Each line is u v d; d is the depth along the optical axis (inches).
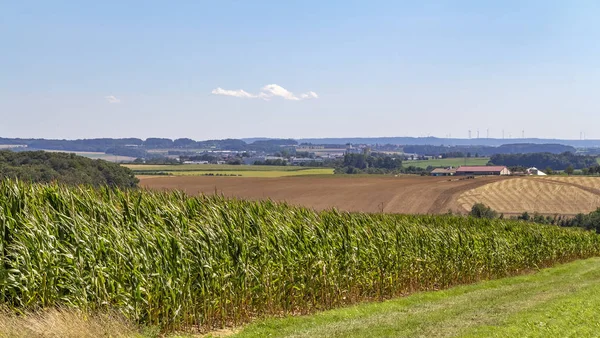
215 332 542.9
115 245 498.9
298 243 679.7
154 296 506.0
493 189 3331.7
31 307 454.3
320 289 686.5
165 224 585.0
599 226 2573.8
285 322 580.4
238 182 3474.4
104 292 482.0
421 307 694.5
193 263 545.0
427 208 2883.9
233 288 576.4
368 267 781.9
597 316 555.8
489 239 1111.6
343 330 526.3
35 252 469.1
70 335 409.1
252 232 641.6
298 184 3506.4
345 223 801.6
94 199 567.2
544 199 3120.1
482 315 582.2
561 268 1301.7
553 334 484.7
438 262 940.0
